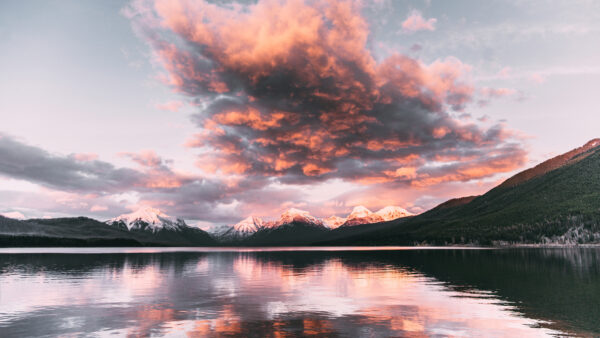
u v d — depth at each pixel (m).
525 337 20.45
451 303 30.70
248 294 36.59
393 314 26.53
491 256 107.06
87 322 24.28
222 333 21.36
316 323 23.83
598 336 20.61
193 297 34.72
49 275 57.50
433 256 118.12
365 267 72.62
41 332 21.80
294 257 127.62
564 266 64.69
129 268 73.19
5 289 40.78
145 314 26.77
